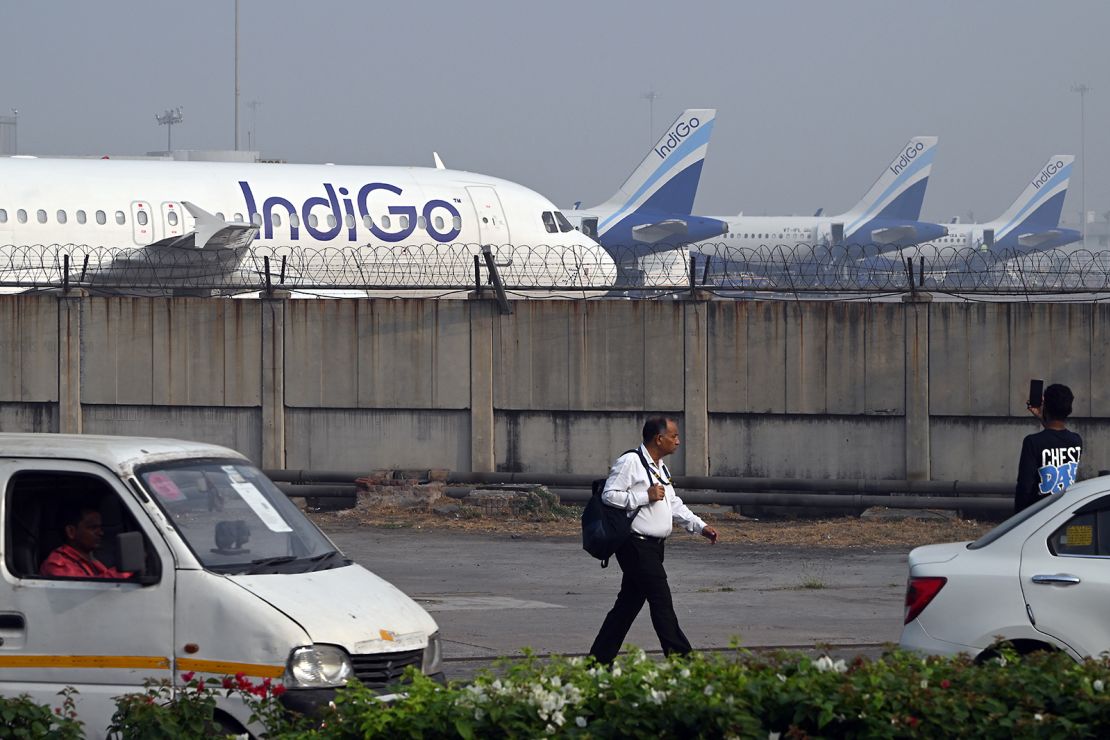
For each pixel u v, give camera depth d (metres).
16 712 27.17
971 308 101.94
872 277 113.00
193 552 33.12
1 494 33.59
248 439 109.19
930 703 25.36
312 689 31.80
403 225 149.25
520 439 107.12
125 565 32.44
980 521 99.88
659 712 25.38
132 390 109.75
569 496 103.44
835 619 58.81
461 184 154.12
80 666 32.56
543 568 76.81
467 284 149.62
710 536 45.22
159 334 109.44
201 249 136.12
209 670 32.16
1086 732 24.69
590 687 26.88
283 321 108.56
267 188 145.88
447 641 53.31
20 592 32.88
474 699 26.00
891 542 88.56
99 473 33.97
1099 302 100.75
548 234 154.38
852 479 103.00
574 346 106.25
